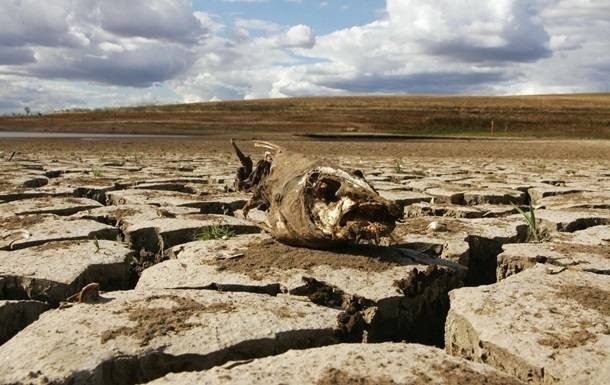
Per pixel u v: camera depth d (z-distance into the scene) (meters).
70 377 2.54
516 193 9.08
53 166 13.93
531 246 5.13
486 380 2.40
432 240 5.38
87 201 7.61
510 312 3.27
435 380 2.40
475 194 8.75
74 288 4.11
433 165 17.17
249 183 5.39
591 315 3.21
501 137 53.59
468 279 5.29
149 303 3.41
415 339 3.92
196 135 43.22
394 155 23.88
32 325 3.07
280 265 4.30
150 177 11.31
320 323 3.28
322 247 4.61
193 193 9.43
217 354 2.85
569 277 3.96
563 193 9.62
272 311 3.38
